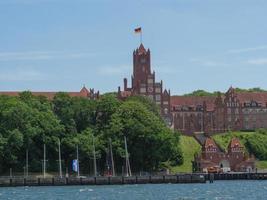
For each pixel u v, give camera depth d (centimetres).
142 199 15938
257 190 19812
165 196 16900
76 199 16025
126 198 16250
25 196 17100
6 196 17100
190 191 19038
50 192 18700
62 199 16038
